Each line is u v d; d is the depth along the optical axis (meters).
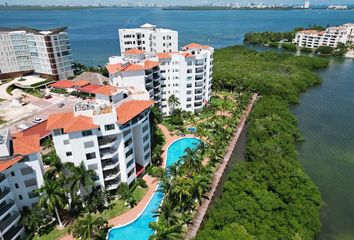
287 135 84.81
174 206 55.62
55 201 48.56
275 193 60.66
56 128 51.59
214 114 103.25
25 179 50.38
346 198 65.62
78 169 51.69
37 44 134.88
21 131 82.50
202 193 61.91
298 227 50.72
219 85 137.50
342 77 163.38
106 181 59.06
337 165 78.25
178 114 97.06
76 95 116.62
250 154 76.81
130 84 84.75
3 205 47.25
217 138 81.88
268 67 167.62
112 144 55.72
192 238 51.34
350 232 56.56
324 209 62.25
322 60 188.38
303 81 142.25
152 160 73.06
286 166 67.00
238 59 192.25
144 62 91.50
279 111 102.12
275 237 49.00
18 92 121.62
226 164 75.88
